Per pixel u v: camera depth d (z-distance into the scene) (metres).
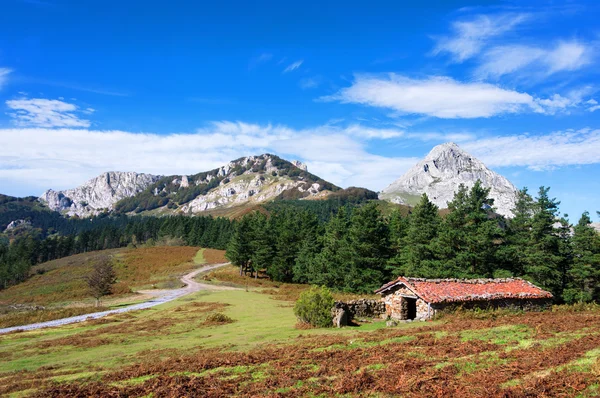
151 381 14.24
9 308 55.12
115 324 35.66
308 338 21.86
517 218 52.12
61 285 84.69
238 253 89.69
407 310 29.45
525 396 10.35
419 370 13.38
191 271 98.50
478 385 11.51
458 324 22.11
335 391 11.85
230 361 16.59
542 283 46.59
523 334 18.22
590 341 15.59
